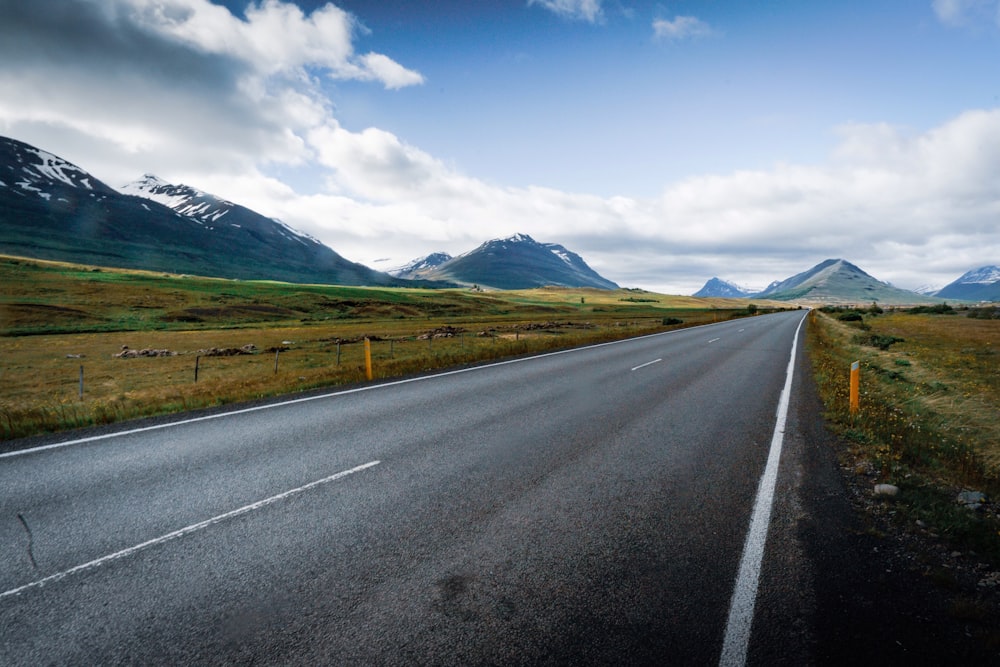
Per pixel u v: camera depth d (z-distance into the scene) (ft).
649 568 12.73
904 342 95.55
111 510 15.81
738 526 15.16
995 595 11.71
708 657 9.65
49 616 10.72
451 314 382.22
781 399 35.09
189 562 12.83
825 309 381.81
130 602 11.21
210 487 17.79
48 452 21.63
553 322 234.99
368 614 10.89
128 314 274.77
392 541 14.01
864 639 10.16
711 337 96.07
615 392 36.68
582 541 14.11
